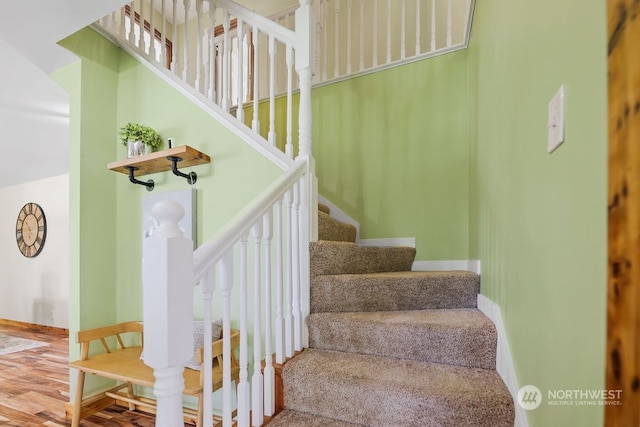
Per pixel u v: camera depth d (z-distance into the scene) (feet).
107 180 8.08
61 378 9.57
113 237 8.16
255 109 6.96
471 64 7.35
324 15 9.70
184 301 2.94
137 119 8.04
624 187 1.39
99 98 7.95
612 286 1.44
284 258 5.81
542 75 2.82
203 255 3.41
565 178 2.36
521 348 3.51
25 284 16.07
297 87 9.84
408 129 8.57
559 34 2.46
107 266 7.99
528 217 3.23
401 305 5.93
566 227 2.36
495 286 4.80
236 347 6.30
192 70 12.78
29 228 15.96
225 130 7.04
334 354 5.13
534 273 3.07
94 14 6.17
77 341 6.75
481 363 4.56
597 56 1.91
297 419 4.37
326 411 4.40
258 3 12.67
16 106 9.22
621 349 1.37
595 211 1.94
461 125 8.04
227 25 7.30
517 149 3.60
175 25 7.95
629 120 1.38
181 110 7.52
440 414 3.82
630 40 1.39
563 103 2.38
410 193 8.49
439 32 9.52
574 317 2.23
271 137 6.71
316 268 5.85
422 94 8.46
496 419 3.68
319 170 9.52
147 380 5.79
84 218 7.59
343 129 9.30
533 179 3.07
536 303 3.02
